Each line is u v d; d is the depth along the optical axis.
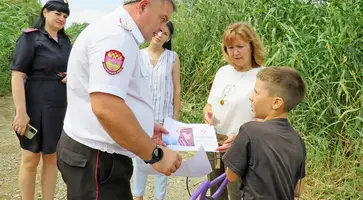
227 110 2.43
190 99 5.68
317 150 3.58
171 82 3.01
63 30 2.84
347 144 3.59
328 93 3.79
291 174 1.70
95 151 1.62
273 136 1.71
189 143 2.18
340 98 3.87
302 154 1.76
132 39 1.52
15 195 3.42
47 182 2.90
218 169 2.56
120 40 1.47
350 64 3.82
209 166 1.74
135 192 3.09
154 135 2.19
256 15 4.98
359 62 3.88
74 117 1.66
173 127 2.28
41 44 2.67
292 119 3.95
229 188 2.46
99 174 1.63
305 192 3.37
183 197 3.52
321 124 3.84
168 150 1.56
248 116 2.37
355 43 3.94
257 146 1.71
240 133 1.79
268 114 1.83
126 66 1.46
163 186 3.11
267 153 1.69
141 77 1.63
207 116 2.51
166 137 2.19
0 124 5.57
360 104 3.61
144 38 1.60
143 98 1.67
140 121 1.65
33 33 2.68
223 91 2.47
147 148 1.48
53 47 2.72
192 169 1.76
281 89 1.77
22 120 2.63
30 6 9.38
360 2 4.11
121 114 1.42
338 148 3.59
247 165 1.76
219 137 2.48
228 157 1.79
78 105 1.63
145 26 1.57
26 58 2.62
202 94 5.69
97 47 1.46
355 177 3.33
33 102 2.71
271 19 4.77
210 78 5.49
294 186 1.75
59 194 3.48
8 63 7.66
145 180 3.08
